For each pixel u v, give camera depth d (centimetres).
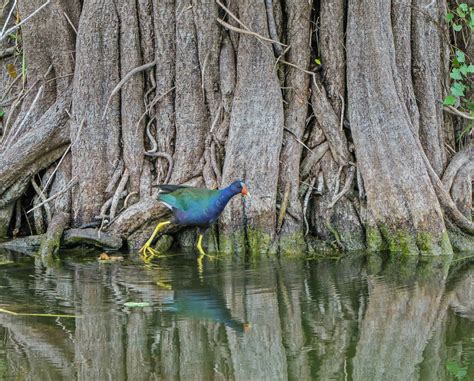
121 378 780
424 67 1446
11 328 927
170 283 1146
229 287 1117
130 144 1445
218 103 1441
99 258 1336
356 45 1380
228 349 861
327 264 1270
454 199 1410
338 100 1438
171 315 979
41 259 1334
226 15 1435
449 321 948
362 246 1379
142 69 1441
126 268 1248
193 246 1430
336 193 1400
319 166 1430
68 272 1223
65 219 1426
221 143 1430
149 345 873
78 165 1446
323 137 1441
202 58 1428
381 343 874
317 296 1065
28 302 1035
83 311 994
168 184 1400
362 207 1392
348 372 793
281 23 1441
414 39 1446
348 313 984
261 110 1402
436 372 792
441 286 1114
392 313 984
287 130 1432
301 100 1440
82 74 1441
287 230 1374
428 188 1344
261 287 1117
